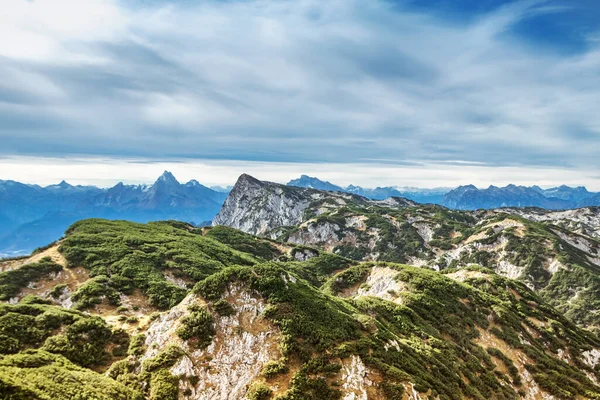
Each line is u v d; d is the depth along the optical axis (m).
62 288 78.88
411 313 78.06
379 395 45.72
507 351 78.25
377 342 55.25
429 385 49.19
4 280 77.94
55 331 51.25
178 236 132.50
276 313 55.47
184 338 49.34
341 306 66.75
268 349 50.31
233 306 56.06
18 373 36.25
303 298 60.03
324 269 156.00
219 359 48.44
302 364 48.38
